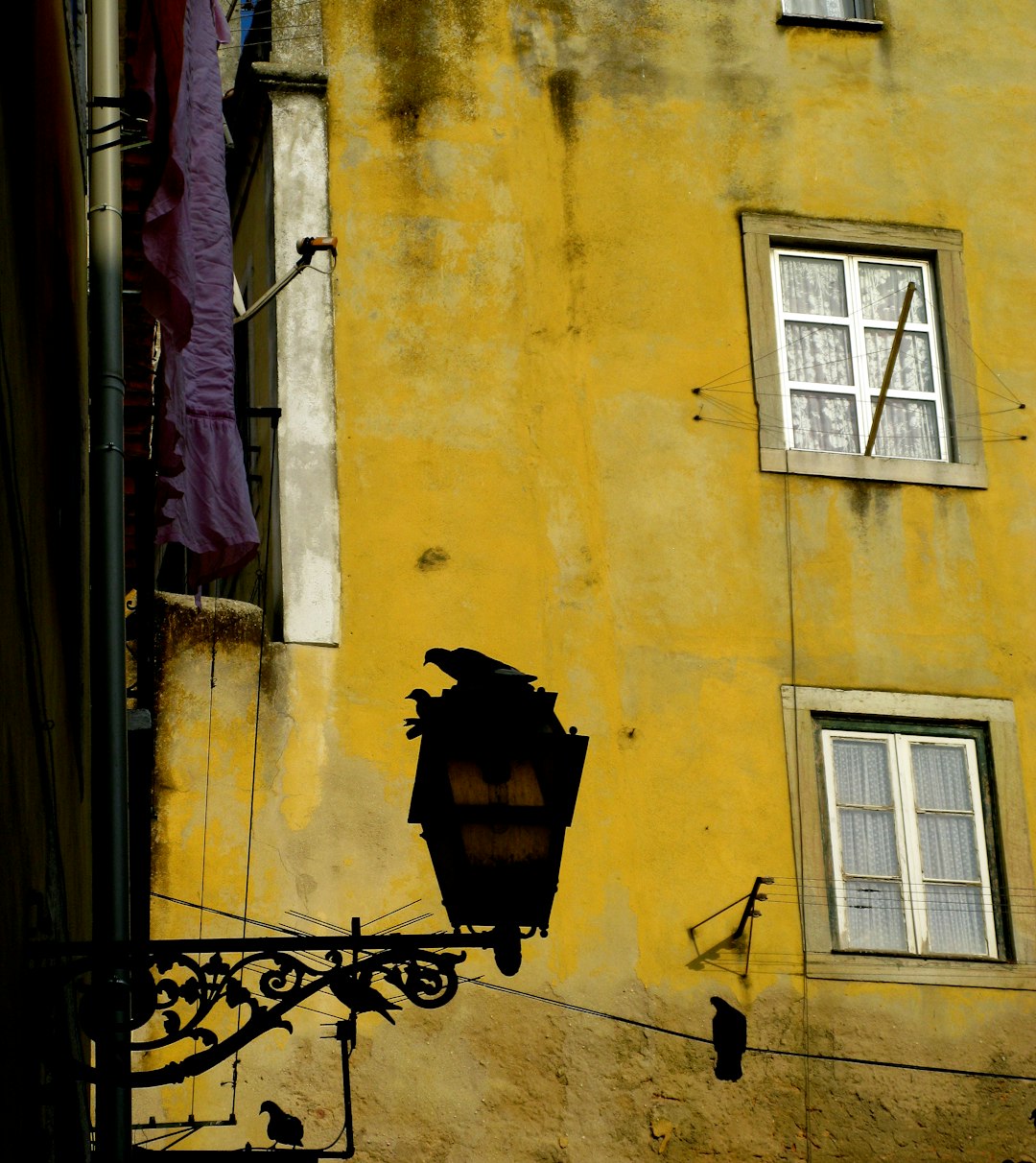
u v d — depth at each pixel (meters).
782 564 13.48
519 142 14.36
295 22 14.47
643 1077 12.03
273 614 13.01
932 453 14.18
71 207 9.43
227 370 9.50
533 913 5.58
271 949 5.75
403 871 12.15
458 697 5.73
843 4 15.48
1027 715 13.41
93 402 7.87
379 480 13.20
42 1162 6.00
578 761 5.75
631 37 14.83
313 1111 11.48
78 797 9.27
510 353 13.72
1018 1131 12.34
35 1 7.11
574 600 13.11
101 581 7.64
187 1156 8.02
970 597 13.66
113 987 5.64
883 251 14.58
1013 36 15.46
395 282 13.77
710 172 14.52
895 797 13.02
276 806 12.17
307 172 14.00
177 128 8.13
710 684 13.05
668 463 13.61
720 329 14.07
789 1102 12.16
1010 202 14.91
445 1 14.69
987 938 12.82
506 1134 11.71
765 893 12.59
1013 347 14.48
